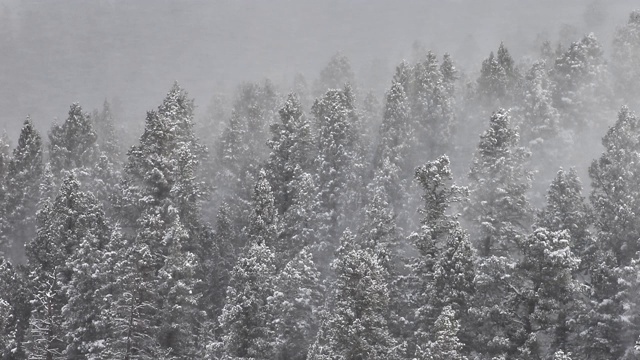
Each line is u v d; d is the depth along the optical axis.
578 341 41.53
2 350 52.62
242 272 49.03
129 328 49.72
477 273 42.69
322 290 57.84
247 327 47.75
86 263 53.62
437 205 47.16
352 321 41.34
